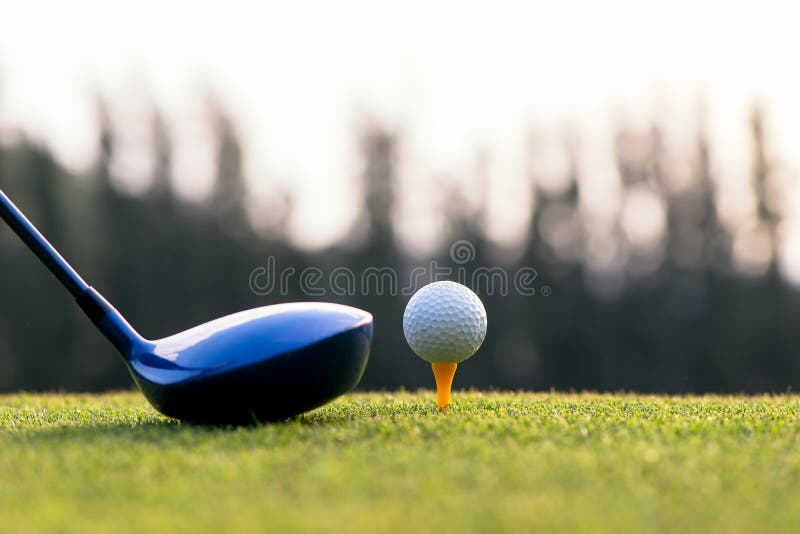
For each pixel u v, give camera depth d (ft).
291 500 13.66
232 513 12.89
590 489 14.23
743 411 24.49
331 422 21.48
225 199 128.88
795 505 13.48
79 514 13.00
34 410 27.20
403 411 24.04
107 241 126.93
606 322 133.49
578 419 21.04
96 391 120.16
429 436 18.76
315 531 11.95
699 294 134.31
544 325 133.08
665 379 133.49
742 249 135.54
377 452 16.90
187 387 19.67
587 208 135.23
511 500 13.57
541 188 135.13
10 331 118.83
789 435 19.22
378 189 128.98
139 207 128.06
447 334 23.53
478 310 24.23
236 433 19.15
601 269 135.33
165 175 129.49
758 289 134.10
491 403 26.53
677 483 14.64
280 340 19.75
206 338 20.44
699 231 134.82
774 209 134.00
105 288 125.39
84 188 127.75
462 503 13.35
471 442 17.69
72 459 16.46
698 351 133.49
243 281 127.13
